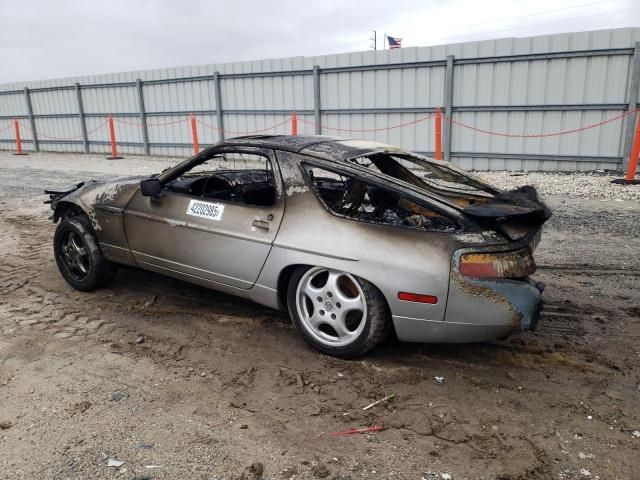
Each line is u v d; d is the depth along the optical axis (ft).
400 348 12.24
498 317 10.25
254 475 8.04
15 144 81.82
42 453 8.60
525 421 9.41
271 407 9.92
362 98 48.47
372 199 12.58
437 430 9.18
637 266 17.85
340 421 9.46
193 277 13.83
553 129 41.06
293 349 12.28
